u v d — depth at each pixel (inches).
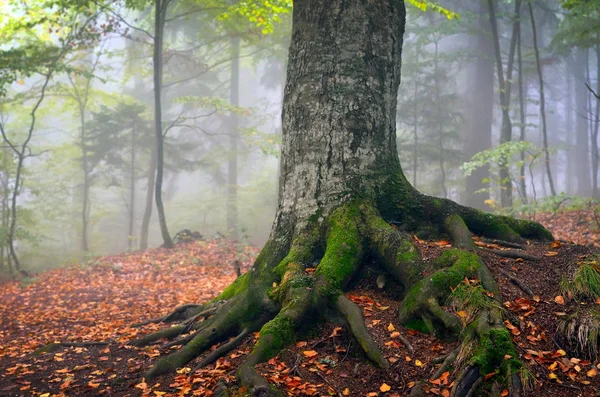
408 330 187.5
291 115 249.6
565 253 215.9
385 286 213.8
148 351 233.1
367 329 186.7
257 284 224.4
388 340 183.3
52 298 452.4
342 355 184.5
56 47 658.8
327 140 239.3
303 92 245.8
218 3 697.0
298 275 211.6
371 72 246.1
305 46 248.4
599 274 189.8
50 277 578.9
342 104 240.7
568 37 815.1
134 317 344.2
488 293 183.0
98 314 367.2
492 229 245.1
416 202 243.8
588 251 213.9
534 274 205.8
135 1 649.6
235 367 191.8
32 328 336.5
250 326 213.9
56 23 666.8
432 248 220.2
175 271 560.1
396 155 255.4
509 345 156.5
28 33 714.2
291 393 163.3
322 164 239.0
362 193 236.8
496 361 154.5
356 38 244.7
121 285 495.2
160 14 674.8
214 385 177.5
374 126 245.1
